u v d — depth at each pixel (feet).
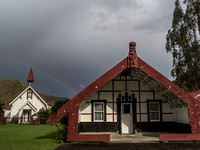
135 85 43.21
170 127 41.98
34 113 97.14
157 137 36.06
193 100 31.94
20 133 50.55
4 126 76.84
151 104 43.29
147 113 42.22
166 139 31.17
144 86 43.27
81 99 31.89
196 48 86.53
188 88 94.22
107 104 42.32
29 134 48.14
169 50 97.25
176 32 94.07
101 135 30.89
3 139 39.01
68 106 31.78
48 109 97.40
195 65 86.94
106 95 42.68
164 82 32.19
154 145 29.32
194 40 89.81
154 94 43.01
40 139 38.75
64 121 39.55
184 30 92.63
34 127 71.41
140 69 32.58
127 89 42.93
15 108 105.40
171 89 32.14
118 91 42.88
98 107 42.60
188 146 28.32
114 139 34.12
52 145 31.01
